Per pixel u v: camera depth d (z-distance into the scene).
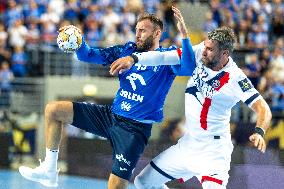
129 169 17.17
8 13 46.72
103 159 31.72
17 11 46.75
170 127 35.47
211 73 16.00
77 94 41.56
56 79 41.91
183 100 39.09
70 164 32.75
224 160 16.44
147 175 17.56
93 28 45.09
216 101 16.11
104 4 47.22
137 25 17.23
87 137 34.91
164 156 17.23
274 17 45.34
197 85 16.30
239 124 32.47
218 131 16.41
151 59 15.58
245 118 35.81
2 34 44.31
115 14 45.94
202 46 16.30
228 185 26.83
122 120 17.20
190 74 16.30
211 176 16.27
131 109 17.09
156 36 17.11
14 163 35.78
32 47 43.34
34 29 45.56
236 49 40.38
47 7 47.06
